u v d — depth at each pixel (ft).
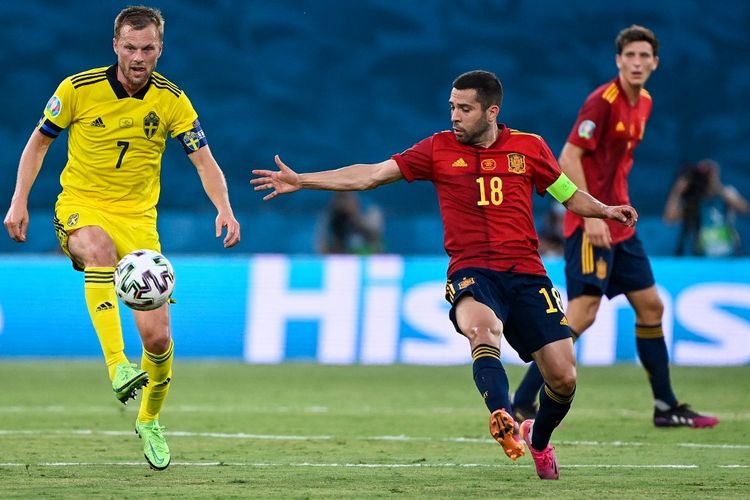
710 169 213.66
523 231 76.89
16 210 80.94
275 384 151.94
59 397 136.87
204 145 83.51
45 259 186.50
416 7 271.90
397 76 270.05
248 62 268.21
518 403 105.91
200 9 269.64
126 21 78.74
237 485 73.97
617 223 109.50
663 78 271.69
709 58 272.51
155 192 85.05
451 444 97.96
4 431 105.81
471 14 272.72
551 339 75.10
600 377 160.86
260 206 256.52
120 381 75.36
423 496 69.46
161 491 71.10
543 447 77.41
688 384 152.46
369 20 271.49
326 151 264.72
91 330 186.09
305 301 183.52
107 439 100.07
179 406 127.75
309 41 270.05
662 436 104.22
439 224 233.35
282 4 270.05
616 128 107.86
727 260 178.81
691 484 75.41
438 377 161.48
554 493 71.05
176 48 267.39
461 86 76.48
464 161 77.25
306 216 236.43
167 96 82.38
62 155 255.70
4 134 259.80
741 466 85.10
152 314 78.89
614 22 273.75
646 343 110.42
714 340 177.99
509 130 78.23
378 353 181.68
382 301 182.39
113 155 81.66
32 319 185.26
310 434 104.68
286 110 266.57
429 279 182.19
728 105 271.28
